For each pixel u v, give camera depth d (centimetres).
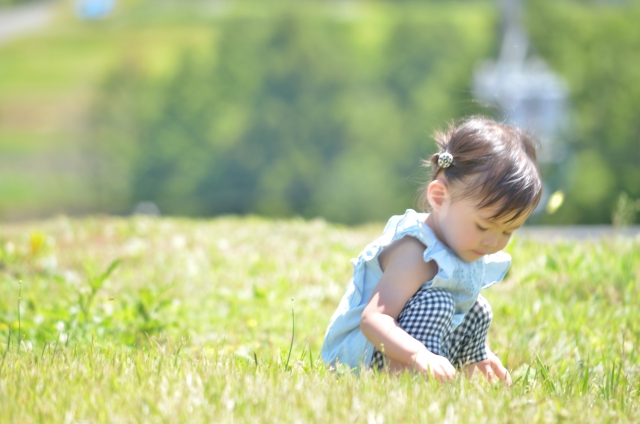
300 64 3169
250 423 315
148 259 909
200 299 717
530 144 429
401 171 3139
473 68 3141
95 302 628
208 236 1045
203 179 3181
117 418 315
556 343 544
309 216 3114
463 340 446
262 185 3158
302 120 3155
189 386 350
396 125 3150
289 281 790
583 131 2964
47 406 328
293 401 336
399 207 3108
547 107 2569
